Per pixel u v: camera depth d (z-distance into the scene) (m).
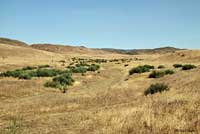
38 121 12.64
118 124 10.00
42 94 22.98
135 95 19.94
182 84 20.97
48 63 85.12
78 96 21.14
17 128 11.44
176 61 88.38
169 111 11.13
